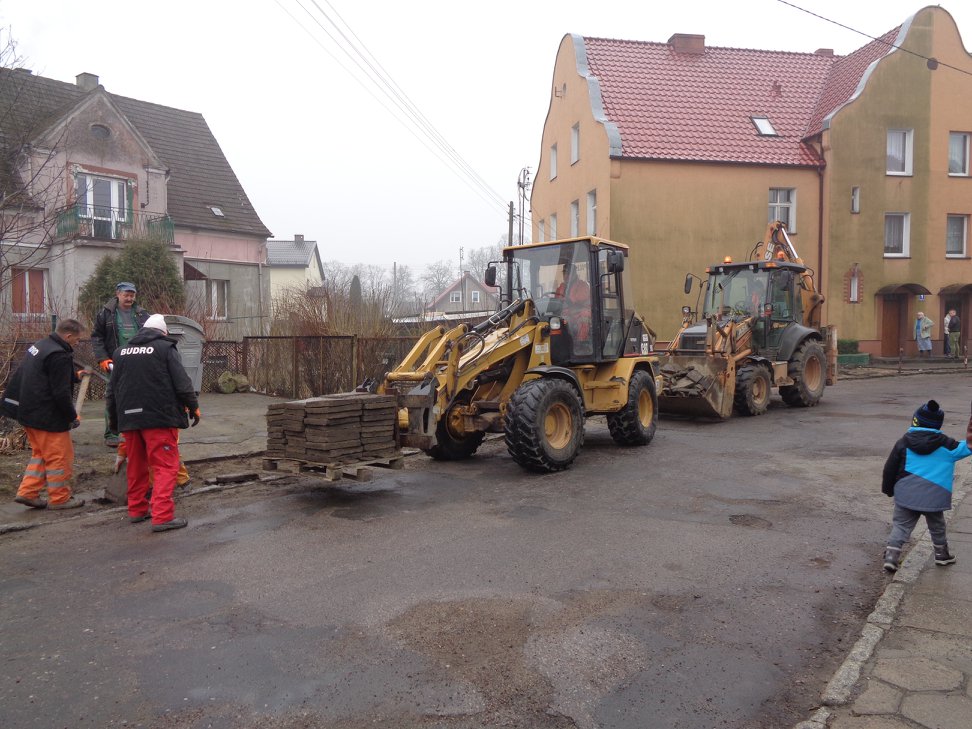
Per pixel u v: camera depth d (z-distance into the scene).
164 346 6.11
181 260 20.92
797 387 13.66
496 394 8.80
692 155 20.91
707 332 12.20
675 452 9.44
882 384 18.16
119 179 20.94
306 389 13.83
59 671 3.71
